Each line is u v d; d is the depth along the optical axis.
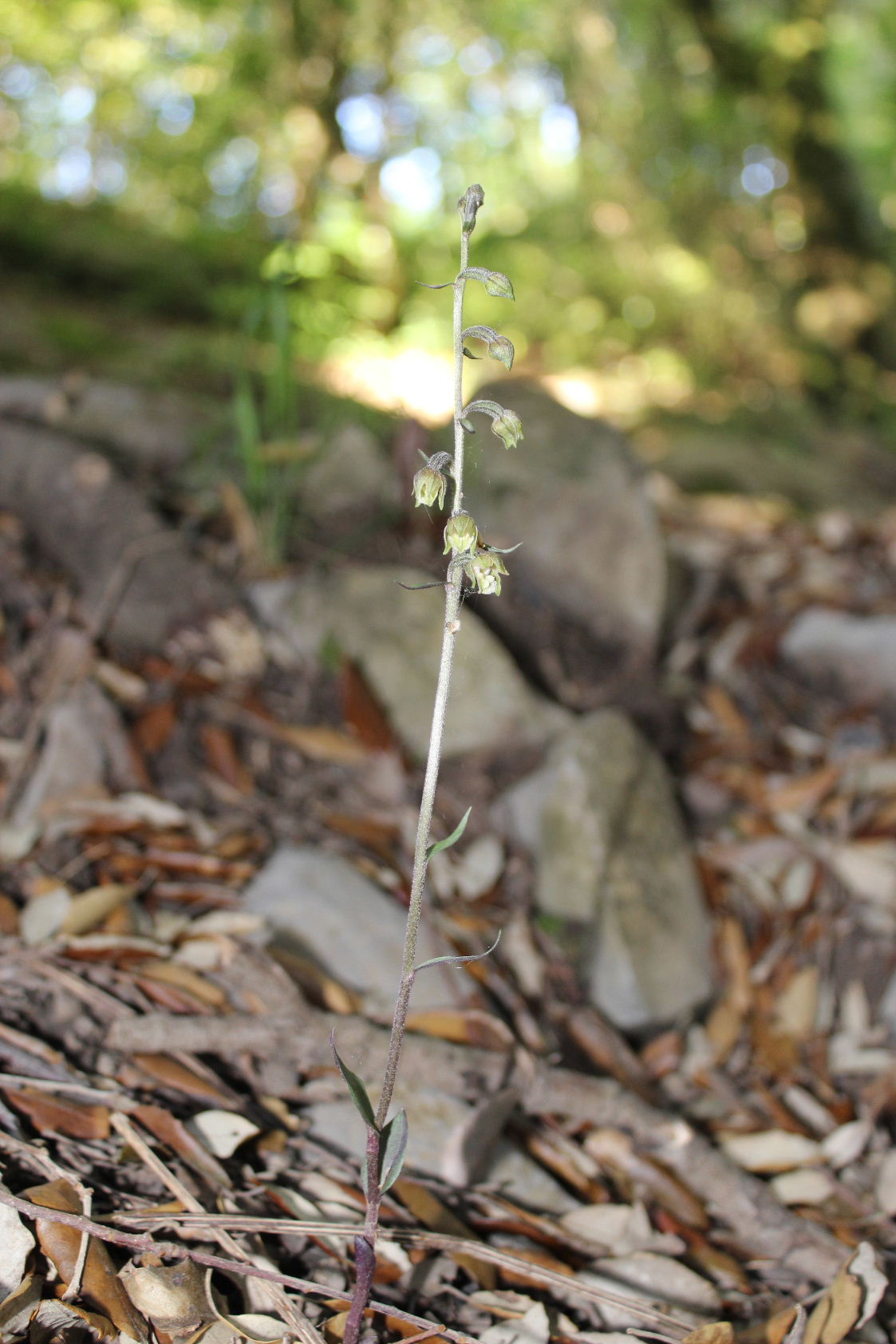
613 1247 1.83
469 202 1.20
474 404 1.23
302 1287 1.55
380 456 3.28
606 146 8.33
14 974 1.93
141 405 3.29
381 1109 1.35
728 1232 1.92
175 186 7.04
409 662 2.72
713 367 8.19
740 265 8.58
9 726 2.47
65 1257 1.51
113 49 6.90
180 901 2.20
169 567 2.82
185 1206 1.64
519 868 2.51
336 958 2.15
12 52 6.85
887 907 2.57
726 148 8.34
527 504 3.05
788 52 8.21
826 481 5.84
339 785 2.56
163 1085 1.84
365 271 6.84
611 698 2.92
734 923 2.55
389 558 3.05
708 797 2.81
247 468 3.13
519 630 2.97
